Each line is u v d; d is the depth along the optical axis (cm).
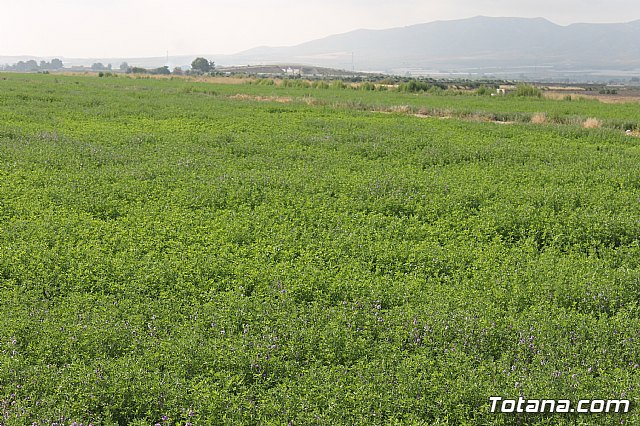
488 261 1015
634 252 1077
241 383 645
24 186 1441
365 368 680
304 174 1638
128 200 1390
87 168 1681
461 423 590
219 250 1048
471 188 1502
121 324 761
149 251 1050
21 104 3422
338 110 3650
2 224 1166
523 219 1241
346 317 796
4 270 940
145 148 2050
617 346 724
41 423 573
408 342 755
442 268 1000
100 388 623
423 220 1284
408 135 2575
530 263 998
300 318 787
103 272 932
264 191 1449
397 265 1005
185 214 1250
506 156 2055
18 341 727
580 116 3488
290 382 648
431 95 5834
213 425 592
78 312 799
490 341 745
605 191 1493
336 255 1043
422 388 633
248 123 2834
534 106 4469
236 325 777
